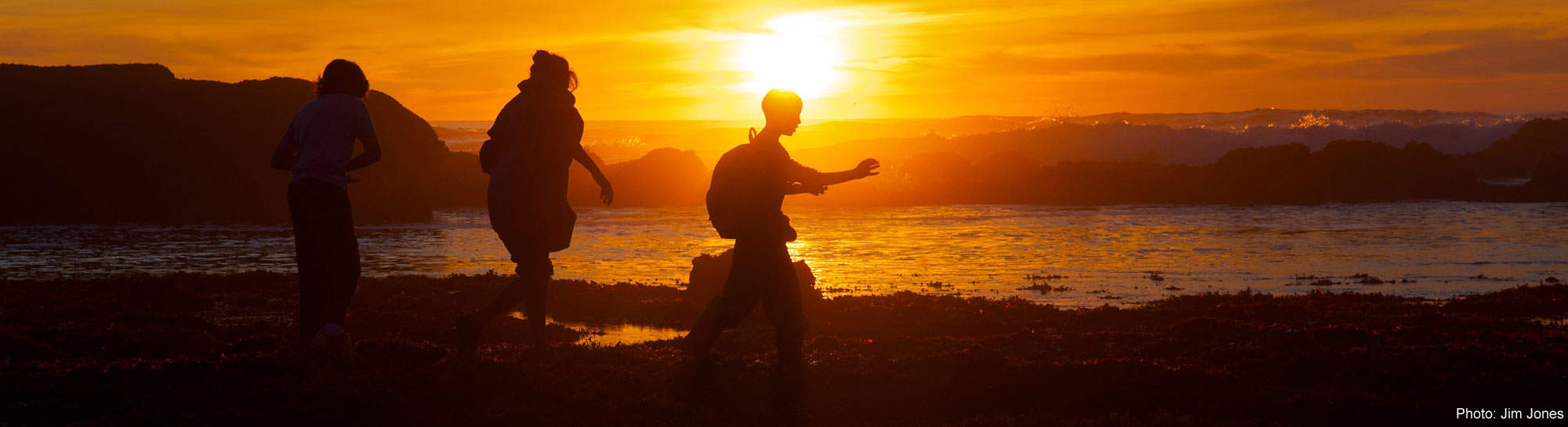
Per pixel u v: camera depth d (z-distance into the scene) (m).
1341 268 22.02
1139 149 69.00
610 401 6.08
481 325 6.44
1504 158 60.38
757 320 12.83
